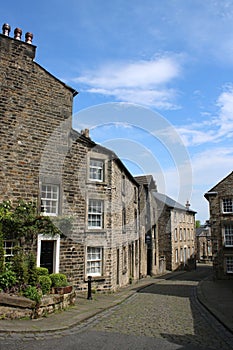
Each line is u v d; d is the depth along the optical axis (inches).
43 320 290.7
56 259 465.4
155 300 468.1
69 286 373.1
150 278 928.3
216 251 857.5
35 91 480.4
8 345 215.3
